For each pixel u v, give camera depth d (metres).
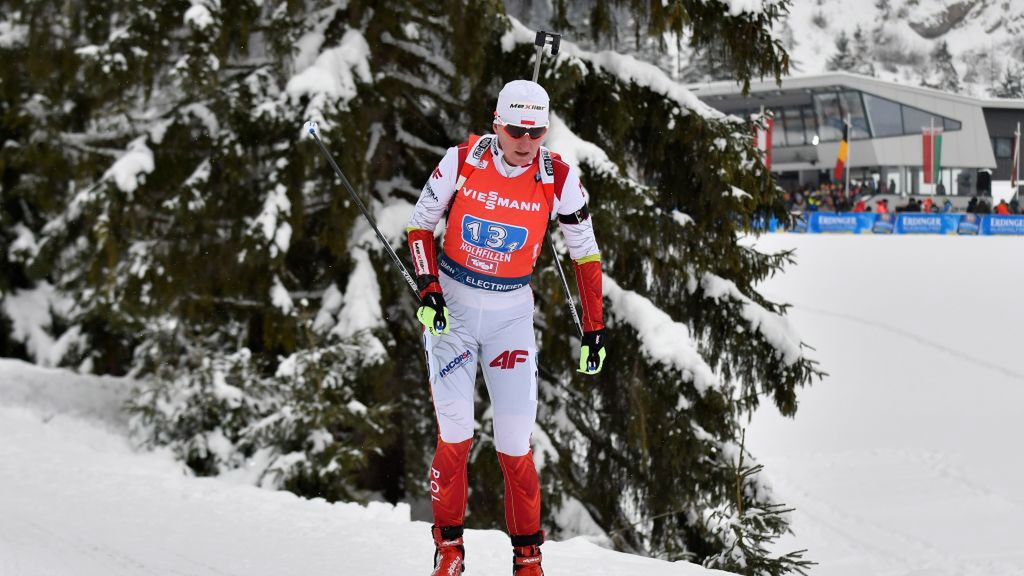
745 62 17.42
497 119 6.32
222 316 17.30
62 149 18.77
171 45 16.72
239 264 15.78
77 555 7.81
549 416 17.64
